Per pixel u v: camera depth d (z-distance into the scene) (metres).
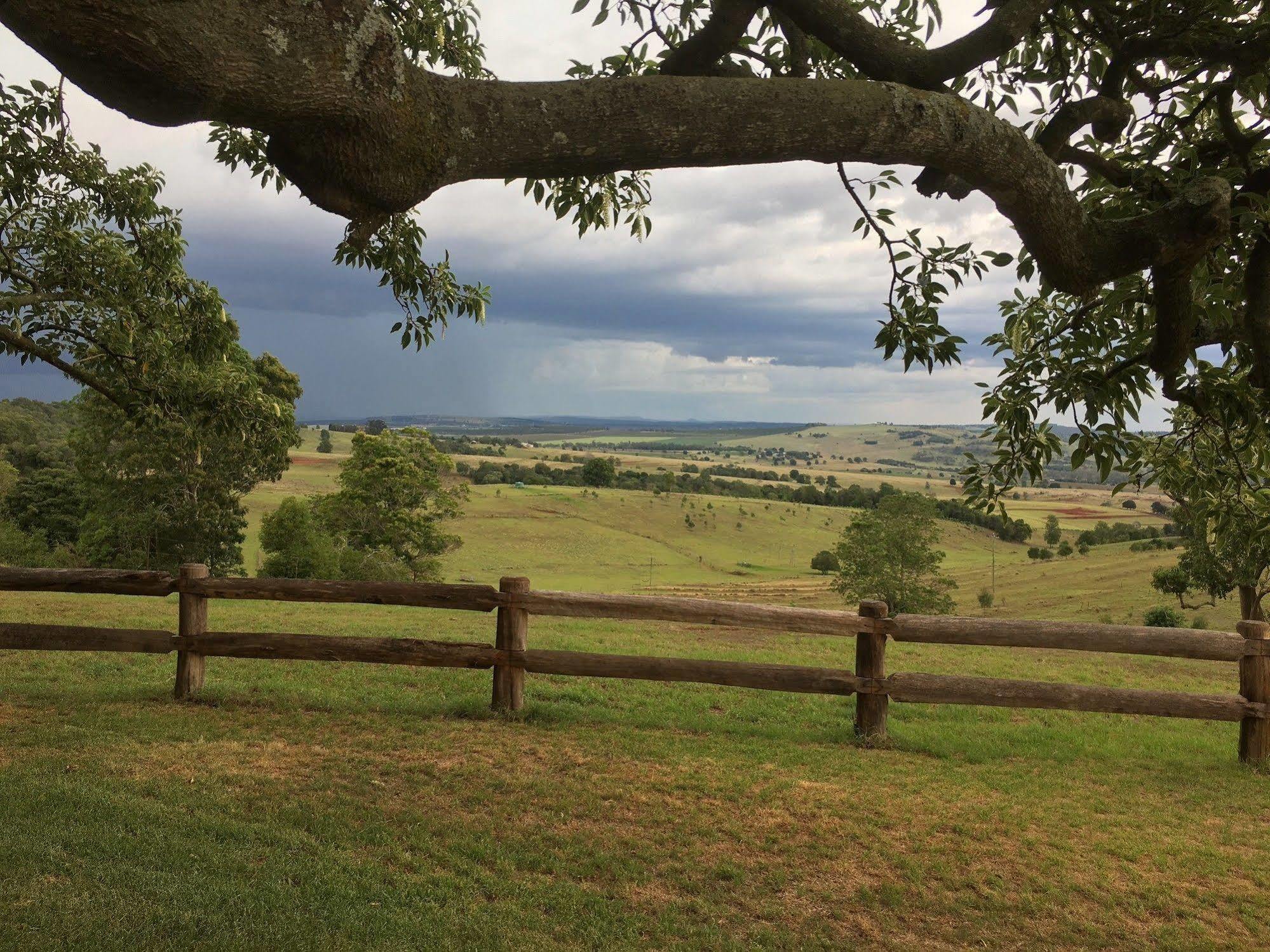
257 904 3.82
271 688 7.95
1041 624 7.04
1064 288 2.68
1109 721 8.95
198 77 1.52
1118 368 3.76
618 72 4.16
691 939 3.96
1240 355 3.56
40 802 4.75
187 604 7.44
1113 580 73.19
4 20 1.46
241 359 16.36
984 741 7.62
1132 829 5.63
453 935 3.79
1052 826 5.59
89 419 40.44
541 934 3.88
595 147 1.95
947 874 4.77
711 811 5.49
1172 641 6.99
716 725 7.49
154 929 3.50
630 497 142.00
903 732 7.80
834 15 2.49
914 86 2.51
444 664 7.32
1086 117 3.03
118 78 1.53
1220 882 4.93
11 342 8.95
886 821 5.48
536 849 4.79
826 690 7.14
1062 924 4.36
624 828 5.15
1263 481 4.44
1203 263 3.70
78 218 9.04
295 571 47.88
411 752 6.25
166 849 4.31
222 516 44.53
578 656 7.26
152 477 42.34
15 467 58.94
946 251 3.42
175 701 7.31
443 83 1.87
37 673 8.52
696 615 7.16
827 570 107.56
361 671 9.16
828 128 2.09
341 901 3.97
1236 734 8.62
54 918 3.47
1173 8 3.35
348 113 1.70
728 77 2.06
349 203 1.88
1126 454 4.54
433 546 50.38
